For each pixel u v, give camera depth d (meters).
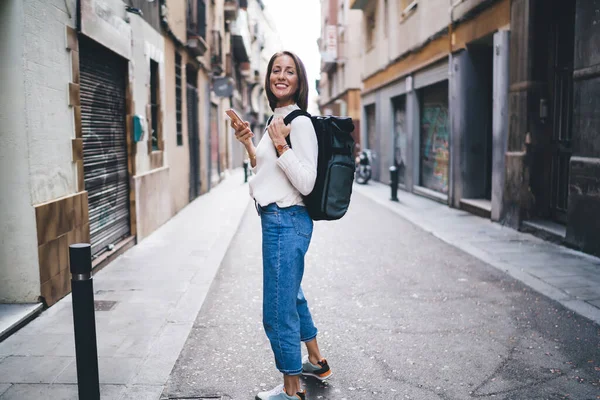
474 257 6.79
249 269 6.31
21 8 4.27
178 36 11.65
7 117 4.35
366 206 12.38
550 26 8.06
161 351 3.76
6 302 4.51
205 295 5.12
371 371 3.47
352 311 4.70
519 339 4.00
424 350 3.81
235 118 3.05
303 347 3.87
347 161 2.87
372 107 21.66
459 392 3.17
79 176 5.46
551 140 8.27
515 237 8.00
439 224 9.36
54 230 4.80
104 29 6.25
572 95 7.70
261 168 2.85
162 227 9.28
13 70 4.31
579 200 6.79
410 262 6.59
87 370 2.67
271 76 2.88
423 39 13.40
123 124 7.49
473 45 10.65
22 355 3.64
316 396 3.14
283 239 2.82
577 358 3.64
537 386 3.23
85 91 5.98
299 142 2.73
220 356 3.73
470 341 3.97
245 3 28.11
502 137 9.07
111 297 5.02
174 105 11.25
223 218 10.40
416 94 14.86
